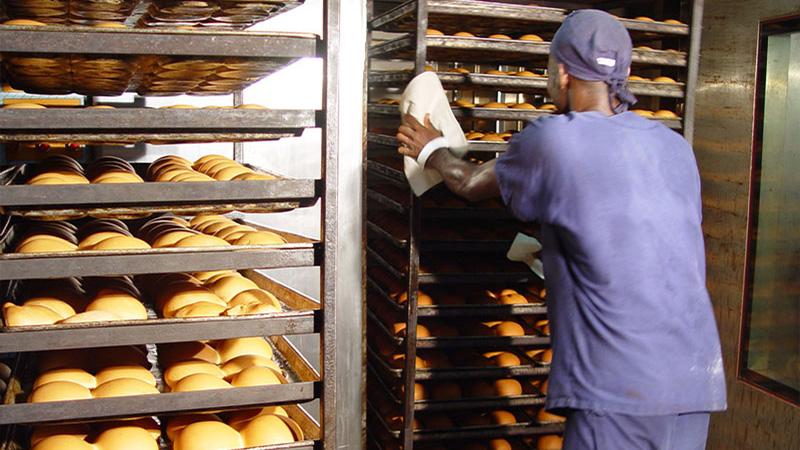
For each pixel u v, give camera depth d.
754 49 3.19
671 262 1.77
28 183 1.70
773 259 3.18
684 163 1.88
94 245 1.74
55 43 1.44
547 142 1.79
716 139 3.45
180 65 1.71
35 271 1.48
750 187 3.22
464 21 3.12
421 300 3.10
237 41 1.54
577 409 1.79
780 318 3.14
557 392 1.81
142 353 1.90
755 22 3.18
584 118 1.81
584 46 1.86
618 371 1.73
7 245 1.92
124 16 1.91
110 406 1.53
